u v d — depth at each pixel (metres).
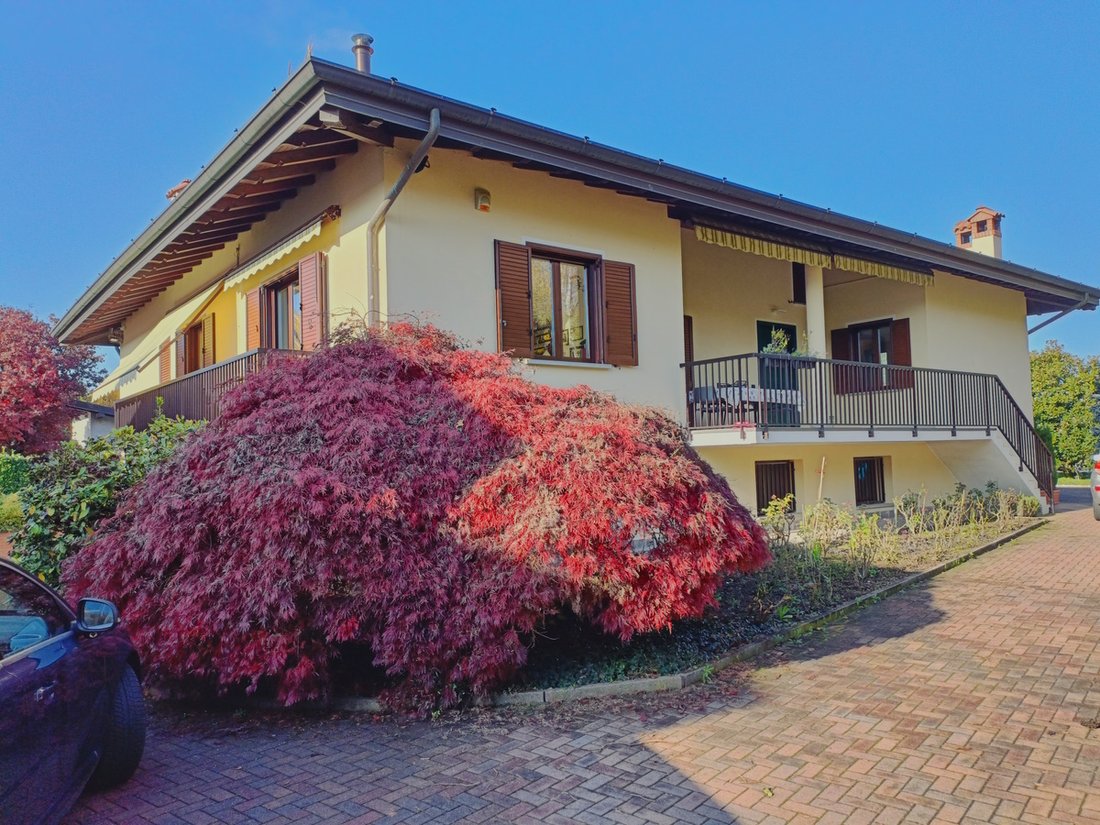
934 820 3.46
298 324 10.68
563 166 8.86
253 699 5.36
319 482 4.87
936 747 4.29
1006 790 3.74
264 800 3.83
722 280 15.11
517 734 4.65
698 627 6.55
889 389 14.02
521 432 5.59
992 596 8.22
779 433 11.05
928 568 9.57
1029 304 20.69
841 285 17.78
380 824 3.54
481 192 9.41
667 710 5.00
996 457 15.64
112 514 6.63
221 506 4.94
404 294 8.70
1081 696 5.10
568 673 5.50
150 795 3.92
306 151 8.58
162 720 5.15
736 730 4.61
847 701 5.10
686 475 5.60
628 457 5.47
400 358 6.22
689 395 11.73
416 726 4.86
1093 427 29.31
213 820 3.62
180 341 14.06
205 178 8.57
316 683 5.02
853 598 7.99
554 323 10.45
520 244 9.87
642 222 11.39
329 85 6.87
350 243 9.10
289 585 4.64
